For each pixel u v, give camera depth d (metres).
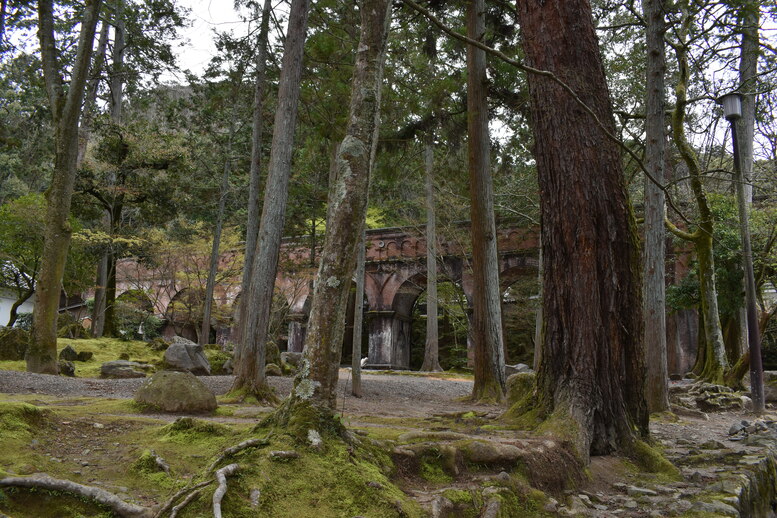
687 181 17.83
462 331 30.77
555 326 5.98
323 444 3.59
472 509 3.59
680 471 5.27
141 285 32.28
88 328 28.31
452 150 16.62
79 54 12.11
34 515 2.72
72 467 3.44
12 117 32.28
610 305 5.79
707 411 11.86
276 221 9.88
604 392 5.65
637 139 11.64
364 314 36.16
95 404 7.01
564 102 6.07
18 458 3.33
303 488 3.18
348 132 4.34
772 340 23.14
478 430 5.70
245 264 12.94
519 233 26.53
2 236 21.94
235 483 3.02
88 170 21.75
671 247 21.81
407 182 24.19
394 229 30.08
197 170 25.27
